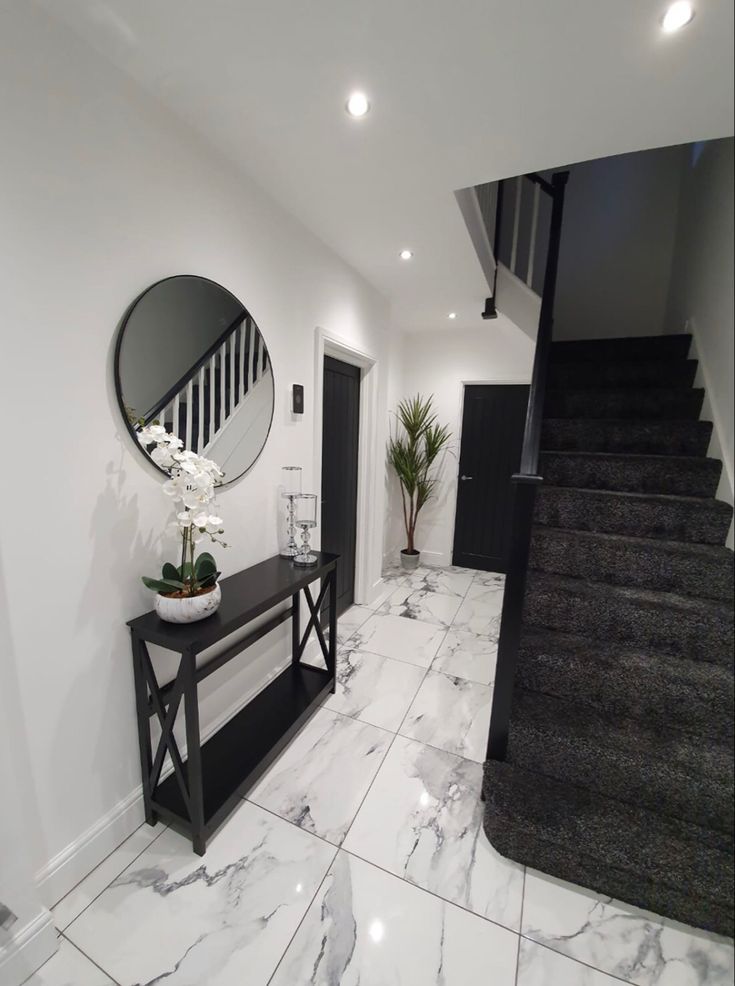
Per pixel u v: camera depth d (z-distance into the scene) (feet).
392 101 4.37
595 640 5.82
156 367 4.61
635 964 3.72
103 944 3.77
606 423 8.04
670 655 5.47
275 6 3.38
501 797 4.68
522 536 4.72
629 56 3.79
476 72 4.00
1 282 3.32
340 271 8.20
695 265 9.07
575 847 4.28
